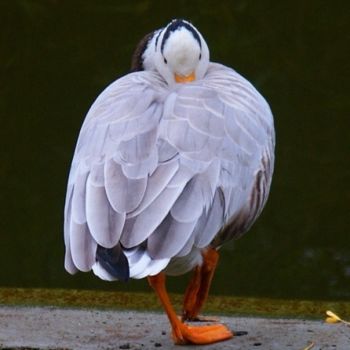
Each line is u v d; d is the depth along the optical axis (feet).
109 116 25.76
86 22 58.85
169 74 28.30
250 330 27.35
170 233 23.56
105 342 26.37
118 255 23.20
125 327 27.58
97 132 25.57
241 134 26.11
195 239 24.38
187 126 25.16
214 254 26.76
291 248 44.70
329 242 44.93
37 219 47.26
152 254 23.26
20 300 29.76
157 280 25.76
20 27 58.39
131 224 23.53
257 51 57.67
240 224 26.71
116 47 57.72
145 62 34.86
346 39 58.08
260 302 30.07
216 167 24.98
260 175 26.78
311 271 43.14
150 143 24.76
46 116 53.67
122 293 30.53
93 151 25.16
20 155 50.93
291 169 49.19
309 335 27.02
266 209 46.60
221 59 57.31
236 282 42.70
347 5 58.95
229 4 59.41
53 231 46.60
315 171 49.01
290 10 59.00
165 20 59.11
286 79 55.88
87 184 24.41
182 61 28.17
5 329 27.22
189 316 26.99
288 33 58.49
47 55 57.47
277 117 53.06
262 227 45.83
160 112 25.54
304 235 45.39
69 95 54.70
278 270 43.34
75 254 23.53
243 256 44.19
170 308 25.93
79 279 43.70
